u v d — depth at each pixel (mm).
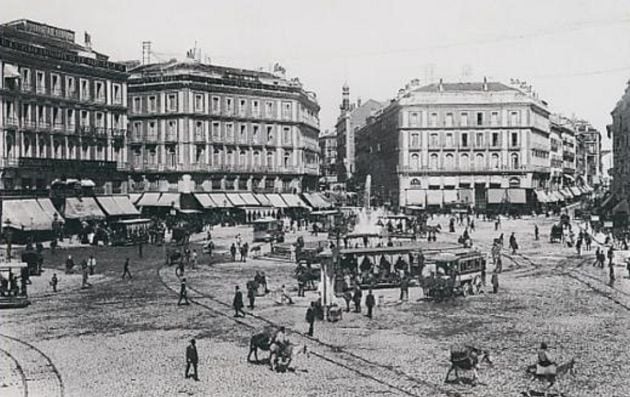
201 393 24203
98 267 58156
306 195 119000
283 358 27156
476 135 128500
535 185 132500
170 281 50625
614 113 116375
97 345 31125
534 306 40312
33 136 79562
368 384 25125
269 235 77500
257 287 45219
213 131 107312
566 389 24234
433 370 26828
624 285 48219
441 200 128625
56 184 80188
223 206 104562
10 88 76562
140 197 105000
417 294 45594
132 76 107875
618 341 31234
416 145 129625
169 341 31906
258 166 112562
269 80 121312
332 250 44969
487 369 26938
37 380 25797
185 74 104938
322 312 36875
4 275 50562
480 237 82000
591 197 174250
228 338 32562
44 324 35688
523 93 128250
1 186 74812
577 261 61969
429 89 132500
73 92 85438
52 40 87312
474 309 39625
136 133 107125
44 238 78000
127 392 24344
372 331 33875
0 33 79688
